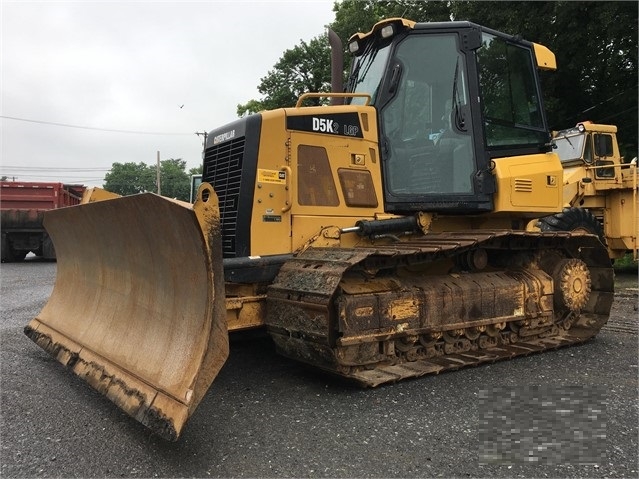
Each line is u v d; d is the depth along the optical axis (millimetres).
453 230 5617
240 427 3494
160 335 3637
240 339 5473
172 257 3492
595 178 11375
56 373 4734
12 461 3061
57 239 5582
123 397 3512
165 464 3006
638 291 9680
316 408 3822
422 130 5219
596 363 5039
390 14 19828
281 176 4637
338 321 4055
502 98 5496
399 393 4137
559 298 5793
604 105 18141
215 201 3197
